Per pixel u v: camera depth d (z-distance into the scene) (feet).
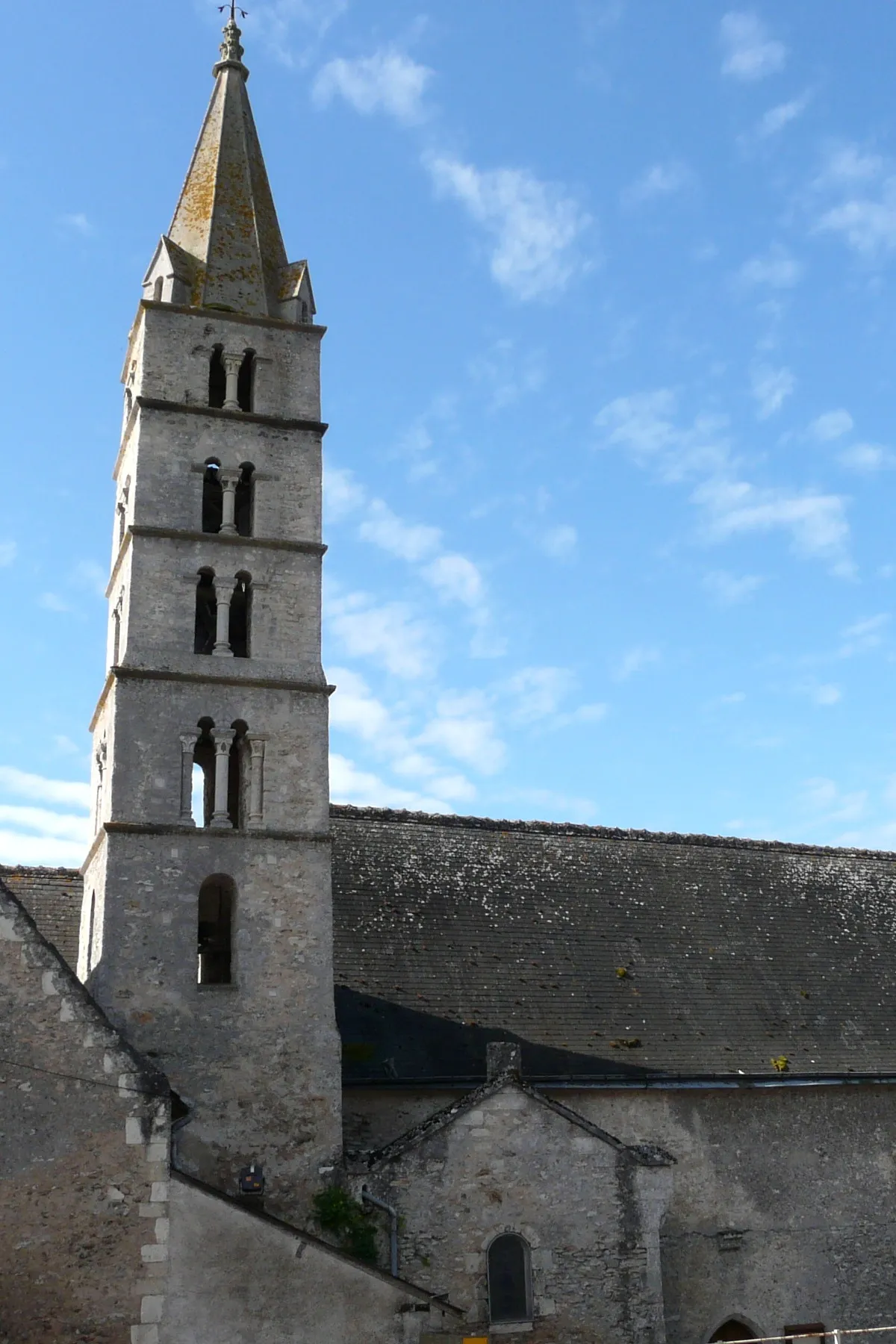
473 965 108.27
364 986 102.58
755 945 121.29
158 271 109.09
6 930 78.64
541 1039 102.47
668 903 123.54
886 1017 116.78
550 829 128.36
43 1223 74.28
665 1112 102.89
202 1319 74.59
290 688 98.53
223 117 117.70
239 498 107.24
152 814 92.32
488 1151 87.25
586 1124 89.10
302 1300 76.23
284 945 91.66
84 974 96.73
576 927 116.26
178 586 99.04
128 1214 75.41
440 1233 84.89
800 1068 107.24
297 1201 85.87
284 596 101.45
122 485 108.78
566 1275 85.71
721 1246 100.32
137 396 102.89
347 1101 94.84
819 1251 103.19
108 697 97.66
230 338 107.45
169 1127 77.92
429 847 119.85
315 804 96.17
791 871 134.82
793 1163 105.09
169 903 90.22
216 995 89.10
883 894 135.74
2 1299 72.59
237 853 92.99
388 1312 77.20
